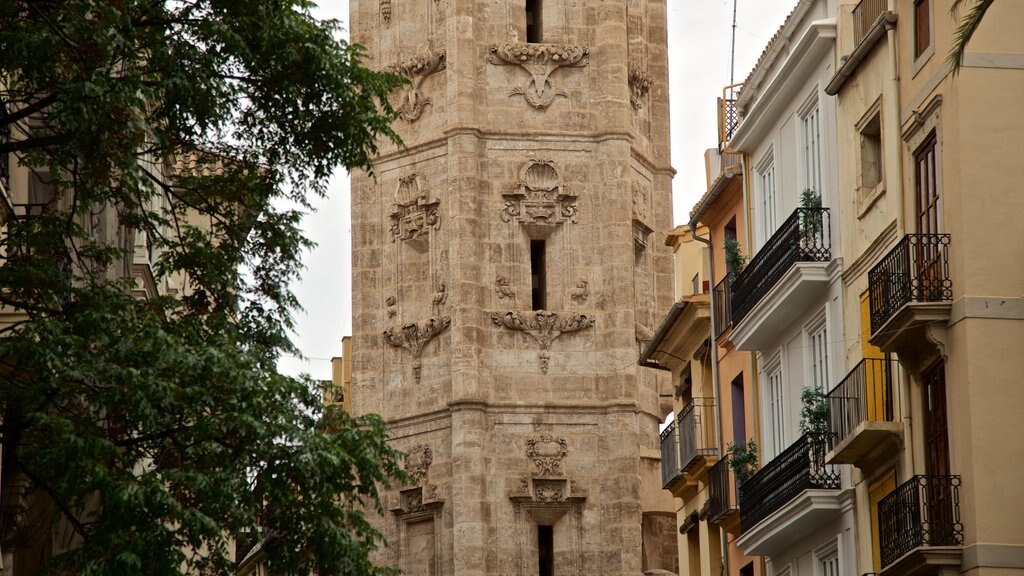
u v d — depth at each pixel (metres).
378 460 41.59
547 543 85.62
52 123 38.53
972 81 41.25
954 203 41.19
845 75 49.03
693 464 64.69
